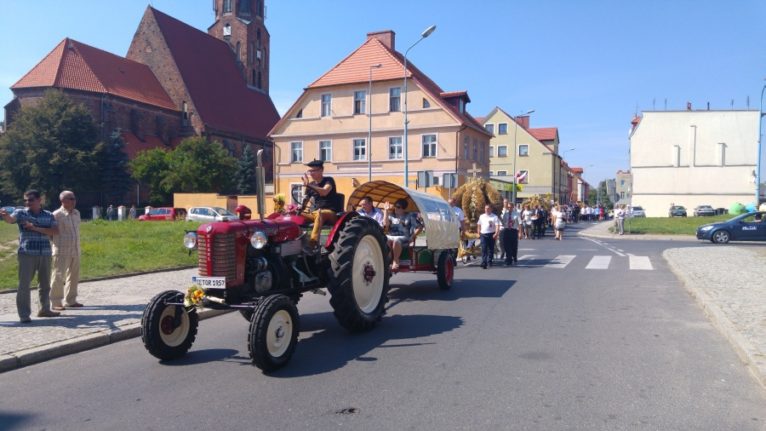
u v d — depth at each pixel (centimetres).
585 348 672
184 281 1237
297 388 543
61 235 902
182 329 663
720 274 1252
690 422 451
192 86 6531
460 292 1115
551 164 6550
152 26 6500
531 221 2944
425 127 3881
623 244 2472
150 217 4444
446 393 520
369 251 816
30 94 5684
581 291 1107
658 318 845
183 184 5384
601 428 439
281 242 700
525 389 529
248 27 7506
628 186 3847
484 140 4531
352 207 1118
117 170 5506
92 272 1301
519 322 823
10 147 5316
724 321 761
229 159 5772
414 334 759
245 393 532
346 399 509
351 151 4100
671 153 6103
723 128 5969
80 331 760
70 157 5262
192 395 530
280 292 687
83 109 5456
